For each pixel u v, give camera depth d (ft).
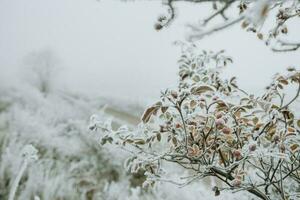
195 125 6.88
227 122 6.91
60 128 28.94
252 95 6.81
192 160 6.82
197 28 2.95
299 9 5.97
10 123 29.81
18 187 17.60
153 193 16.87
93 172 19.93
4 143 22.35
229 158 7.23
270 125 6.81
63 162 21.61
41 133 26.40
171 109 6.89
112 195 17.60
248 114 6.68
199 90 6.37
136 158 7.18
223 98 7.00
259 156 6.07
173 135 6.92
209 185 16.34
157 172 7.23
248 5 5.46
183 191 15.58
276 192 8.46
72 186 18.52
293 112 6.49
